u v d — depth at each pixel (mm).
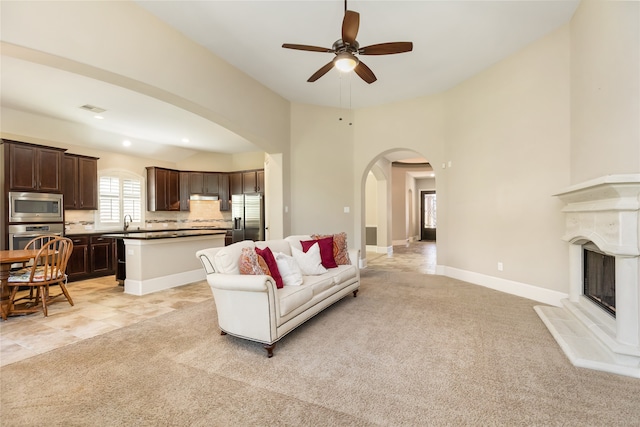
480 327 2951
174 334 2867
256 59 4227
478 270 4723
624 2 2443
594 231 2582
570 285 3291
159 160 7598
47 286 3871
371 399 1838
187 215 8055
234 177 8219
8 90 4215
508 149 4184
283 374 2139
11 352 2508
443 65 4426
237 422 1646
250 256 2752
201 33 3613
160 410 1750
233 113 4398
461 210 5035
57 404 1811
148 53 3230
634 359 2090
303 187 5934
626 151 2447
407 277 5293
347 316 3301
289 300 2619
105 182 6570
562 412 1692
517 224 4070
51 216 5113
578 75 3234
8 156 4645
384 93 5449
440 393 1888
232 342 2684
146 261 4375
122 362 2326
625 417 1645
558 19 3412
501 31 3617
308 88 5215
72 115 5227
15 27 2342
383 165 8438
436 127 5477
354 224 6270
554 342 2592
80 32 2695
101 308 3686
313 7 3154
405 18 3361
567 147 3479
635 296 2119
